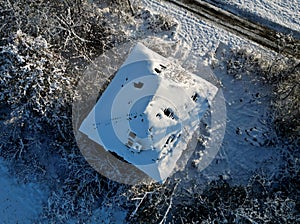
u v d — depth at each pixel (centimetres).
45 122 2233
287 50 2508
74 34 2300
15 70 2139
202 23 2522
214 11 2556
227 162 2317
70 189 2225
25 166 2273
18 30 2197
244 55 2445
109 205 2219
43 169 2267
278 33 2545
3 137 2278
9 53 2150
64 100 2181
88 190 2223
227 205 2205
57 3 2384
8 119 2288
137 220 2203
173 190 2236
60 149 2256
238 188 2262
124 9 2508
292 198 2239
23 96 2162
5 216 2233
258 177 2295
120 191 2197
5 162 2281
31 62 2148
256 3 2588
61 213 2208
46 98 2156
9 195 2256
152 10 2528
